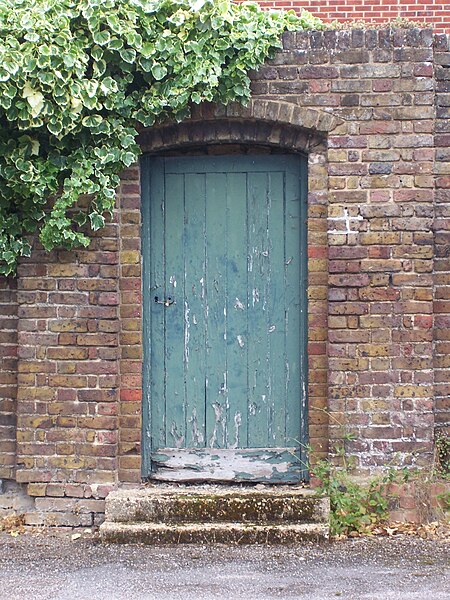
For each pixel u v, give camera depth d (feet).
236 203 19.45
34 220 18.63
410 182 18.43
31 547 17.38
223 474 19.26
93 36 17.66
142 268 19.40
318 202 18.78
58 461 18.76
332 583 15.11
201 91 18.08
